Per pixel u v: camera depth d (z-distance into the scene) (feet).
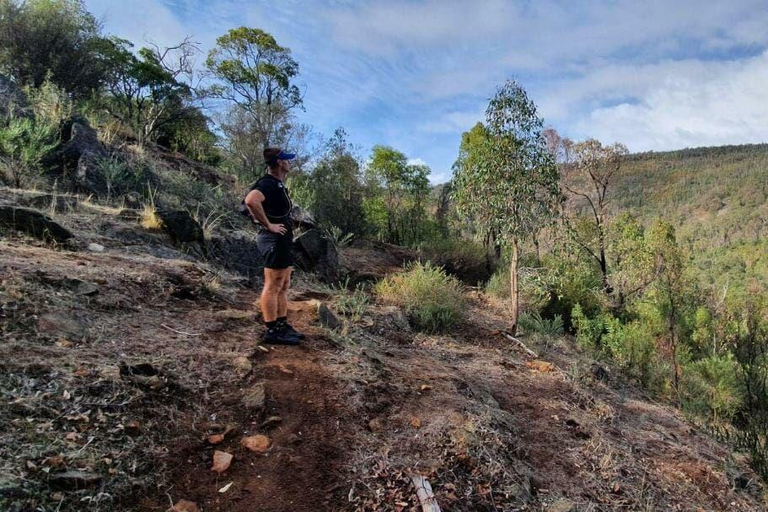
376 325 20.58
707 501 14.57
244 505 8.34
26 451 7.37
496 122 25.22
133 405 9.29
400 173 69.26
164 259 18.17
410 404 13.39
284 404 11.32
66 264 13.83
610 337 30.19
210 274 18.45
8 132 21.02
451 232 65.87
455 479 10.88
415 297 25.35
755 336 23.22
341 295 22.21
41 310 10.89
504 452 12.55
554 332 30.25
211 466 8.94
